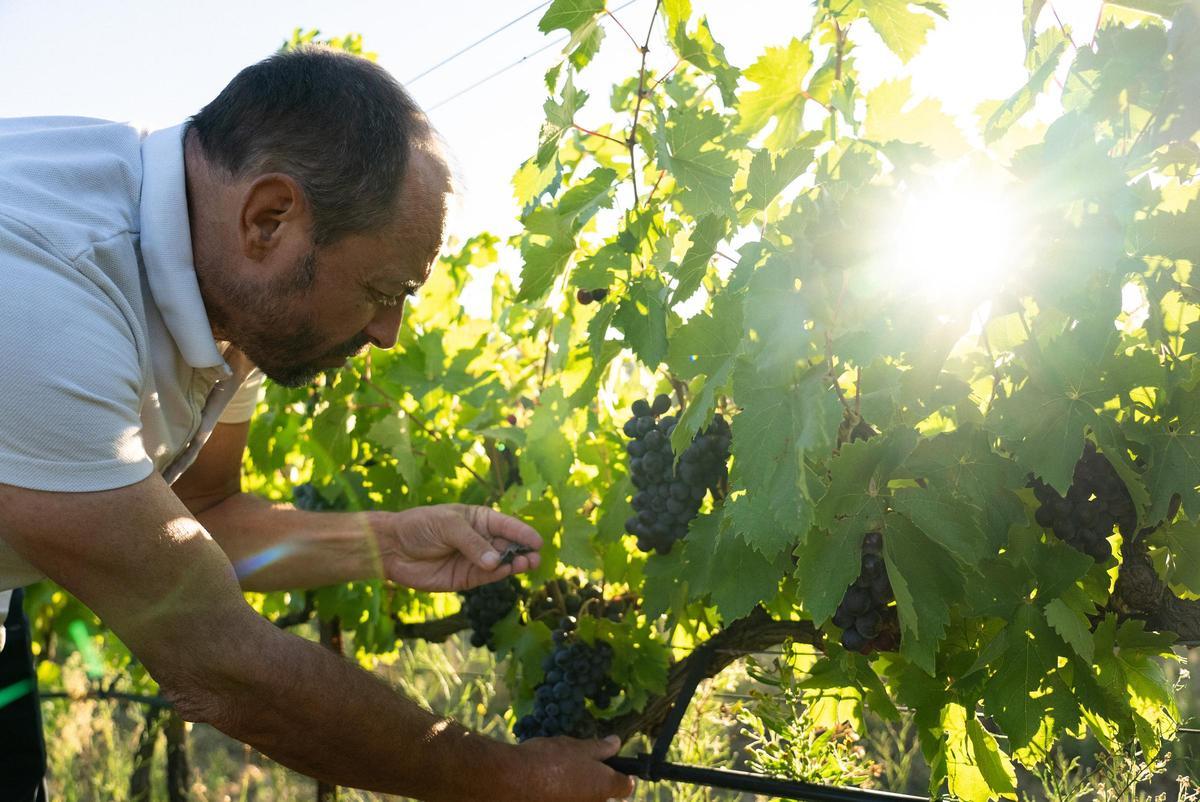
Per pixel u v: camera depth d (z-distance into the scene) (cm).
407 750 171
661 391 253
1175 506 173
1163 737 191
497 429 289
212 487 242
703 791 307
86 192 164
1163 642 177
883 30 185
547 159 201
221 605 155
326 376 321
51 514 144
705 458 197
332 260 166
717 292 196
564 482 262
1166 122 159
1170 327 171
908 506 163
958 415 168
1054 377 156
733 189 195
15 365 139
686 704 228
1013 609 170
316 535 238
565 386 257
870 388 168
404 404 330
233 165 164
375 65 177
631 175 209
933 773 194
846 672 200
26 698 248
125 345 155
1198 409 159
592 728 242
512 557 234
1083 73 165
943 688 189
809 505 149
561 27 187
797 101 202
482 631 276
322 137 160
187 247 166
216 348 175
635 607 267
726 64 195
